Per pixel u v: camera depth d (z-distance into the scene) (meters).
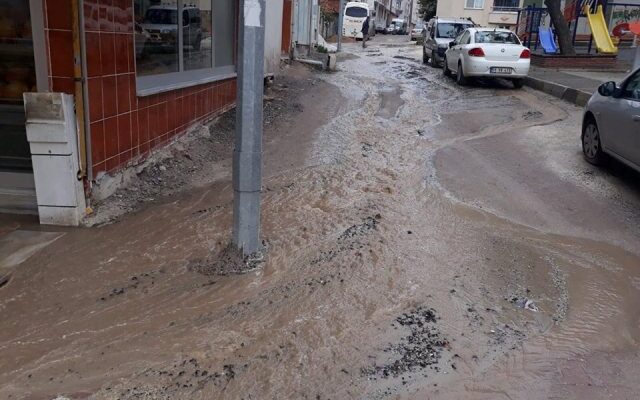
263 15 4.58
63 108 5.60
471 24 22.33
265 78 13.84
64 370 3.55
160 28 7.68
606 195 7.03
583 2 22.14
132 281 4.71
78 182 5.88
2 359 3.68
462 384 3.51
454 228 5.93
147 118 7.25
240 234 4.95
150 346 3.79
